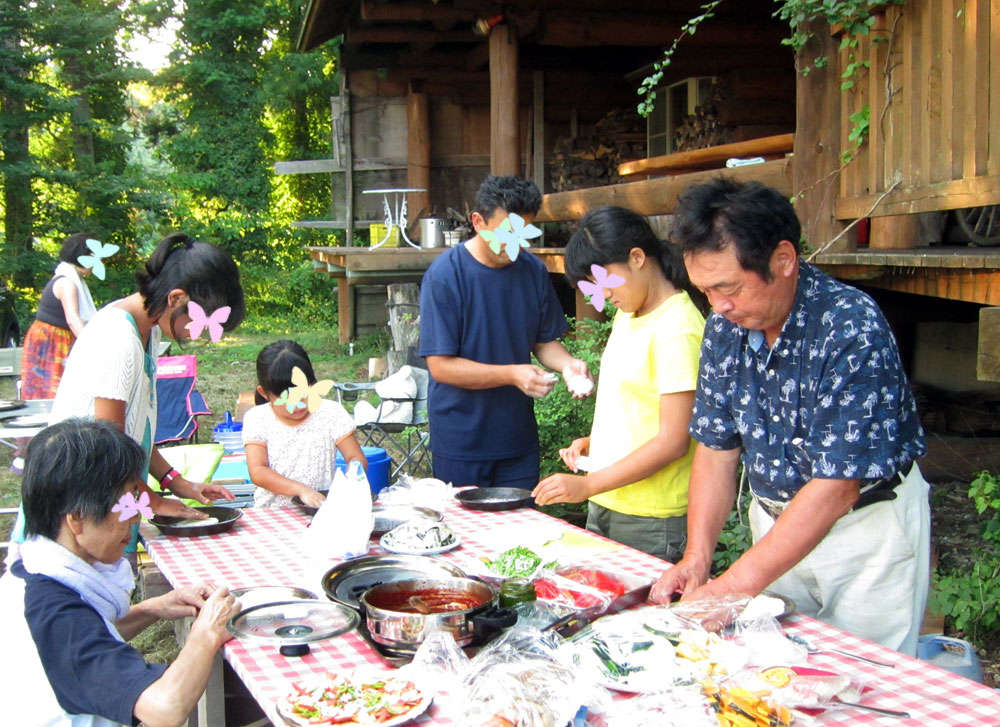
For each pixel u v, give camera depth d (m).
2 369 6.98
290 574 2.44
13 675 1.79
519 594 2.07
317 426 3.41
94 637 1.81
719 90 8.95
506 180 3.43
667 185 5.19
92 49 19.31
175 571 2.47
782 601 2.10
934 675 1.80
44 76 19.56
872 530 2.27
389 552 2.58
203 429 8.03
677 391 2.72
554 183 11.48
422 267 9.15
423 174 11.58
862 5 3.97
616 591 2.24
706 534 2.40
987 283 3.46
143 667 1.79
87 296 6.05
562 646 1.85
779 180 4.57
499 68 8.30
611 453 2.96
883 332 2.04
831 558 2.31
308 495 3.06
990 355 2.98
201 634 1.82
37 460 1.85
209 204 21.50
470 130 11.85
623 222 2.76
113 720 1.76
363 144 11.81
